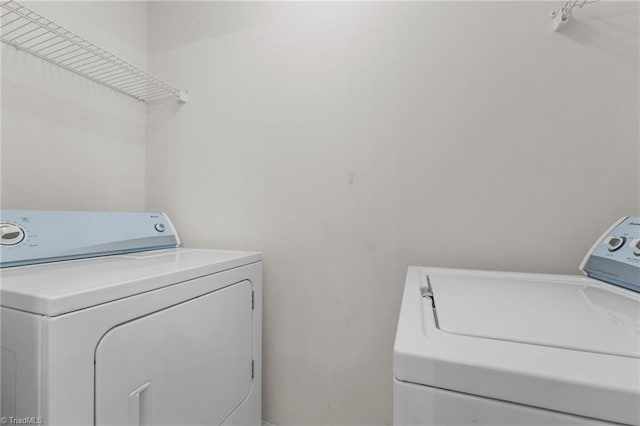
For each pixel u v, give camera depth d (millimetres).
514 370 377
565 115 1024
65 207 1332
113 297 653
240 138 1496
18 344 564
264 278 1434
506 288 797
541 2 1048
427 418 414
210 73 1559
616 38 971
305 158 1372
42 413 535
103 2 1462
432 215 1185
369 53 1271
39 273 784
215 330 1005
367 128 1272
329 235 1332
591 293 752
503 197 1096
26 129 1196
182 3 1624
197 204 1584
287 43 1407
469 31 1133
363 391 1282
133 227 1290
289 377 1385
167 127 1652
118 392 661
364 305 1280
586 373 361
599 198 994
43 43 1221
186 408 866
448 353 412
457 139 1148
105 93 1501
